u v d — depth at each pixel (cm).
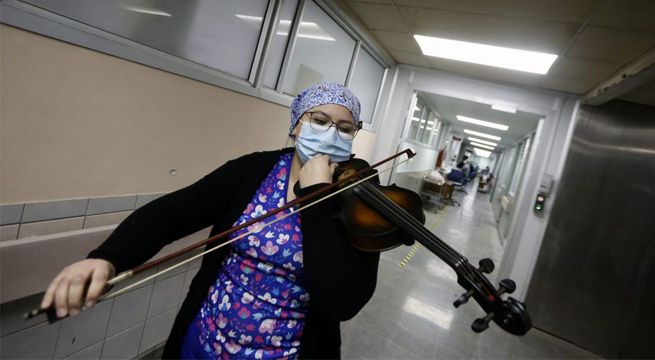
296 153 92
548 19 201
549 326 317
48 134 111
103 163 130
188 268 189
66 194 120
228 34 181
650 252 288
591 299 305
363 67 352
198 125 168
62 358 138
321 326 81
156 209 75
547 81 314
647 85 245
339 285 68
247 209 84
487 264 91
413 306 294
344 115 89
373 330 246
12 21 95
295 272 76
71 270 56
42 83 106
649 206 289
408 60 379
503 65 303
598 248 304
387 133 413
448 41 285
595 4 173
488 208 1109
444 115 831
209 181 86
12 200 107
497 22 223
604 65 243
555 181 329
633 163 295
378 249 77
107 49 120
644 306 288
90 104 120
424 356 229
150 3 138
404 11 248
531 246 341
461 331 271
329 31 275
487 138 1225
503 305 84
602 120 304
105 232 131
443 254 88
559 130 340
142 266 64
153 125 145
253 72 203
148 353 179
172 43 151
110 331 156
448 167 1228
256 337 75
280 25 218
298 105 94
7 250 104
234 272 79
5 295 107
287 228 78
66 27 108
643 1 160
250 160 92
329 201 75
